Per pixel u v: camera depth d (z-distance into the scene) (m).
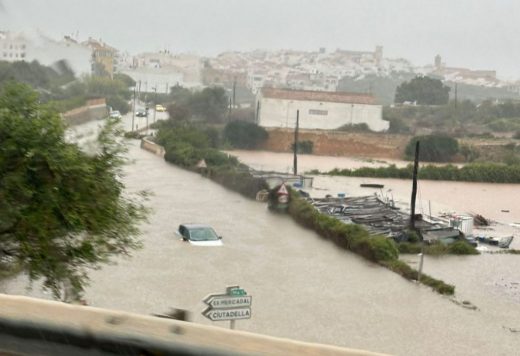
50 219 11.73
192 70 173.62
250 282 20.92
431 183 58.50
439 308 19.67
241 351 2.14
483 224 38.62
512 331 17.83
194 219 31.31
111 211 12.55
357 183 55.00
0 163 11.67
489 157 78.12
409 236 30.61
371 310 18.94
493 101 133.00
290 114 87.62
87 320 2.31
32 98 12.66
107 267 20.64
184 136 63.44
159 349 2.23
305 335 16.36
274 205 36.34
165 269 21.34
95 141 13.11
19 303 2.40
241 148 78.38
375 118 90.00
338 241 27.92
